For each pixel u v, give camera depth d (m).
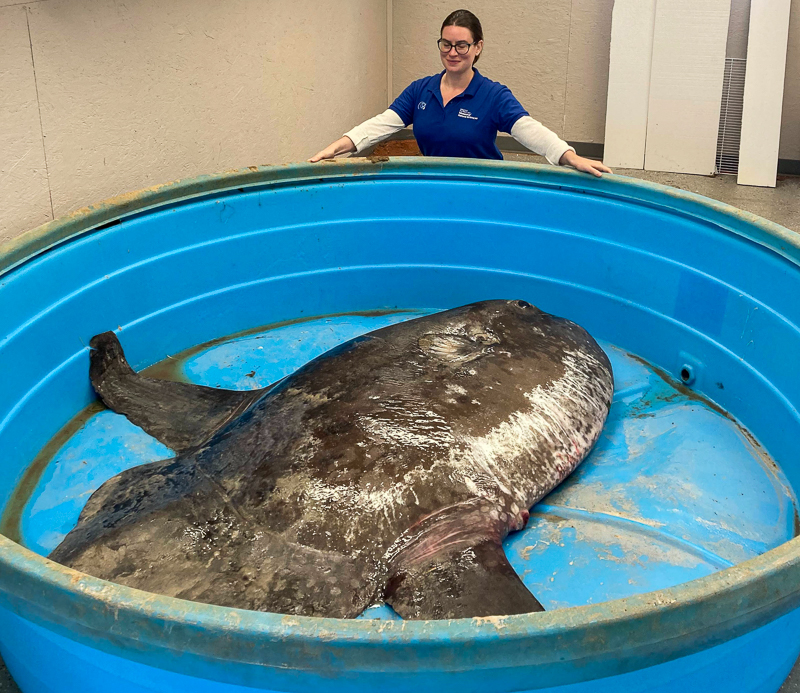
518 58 6.14
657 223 3.56
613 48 5.70
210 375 3.54
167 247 3.58
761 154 5.56
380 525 2.26
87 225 3.29
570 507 2.75
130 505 2.38
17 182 3.18
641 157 5.93
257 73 4.53
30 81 3.13
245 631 1.50
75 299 3.22
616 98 5.81
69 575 1.64
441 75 4.21
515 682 1.54
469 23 3.91
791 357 2.96
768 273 3.13
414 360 2.75
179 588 2.09
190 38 3.93
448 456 2.42
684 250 3.49
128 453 3.02
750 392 3.18
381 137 4.28
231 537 2.21
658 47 5.61
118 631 1.58
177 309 3.66
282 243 3.90
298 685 1.56
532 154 6.36
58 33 3.21
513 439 2.58
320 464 2.33
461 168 3.96
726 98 5.63
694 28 5.48
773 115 5.45
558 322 3.17
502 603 2.07
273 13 4.55
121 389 3.25
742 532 2.65
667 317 3.58
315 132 5.34
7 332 2.93
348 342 2.94
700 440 3.10
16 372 2.96
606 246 3.74
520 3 5.95
